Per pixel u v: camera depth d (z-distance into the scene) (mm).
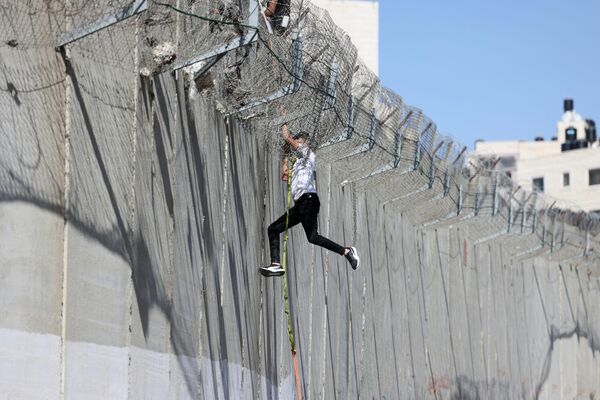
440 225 33625
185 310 18781
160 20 17031
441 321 35031
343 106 21141
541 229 40406
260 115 21094
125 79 16828
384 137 25266
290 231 23984
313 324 25438
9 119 14203
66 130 15250
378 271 29969
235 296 21188
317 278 25734
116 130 16516
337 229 26906
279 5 18859
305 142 19484
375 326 29625
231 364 20844
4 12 14070
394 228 31484
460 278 36844
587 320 52375
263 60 19000
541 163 89062
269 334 22875
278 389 23297
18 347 14312
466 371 36875
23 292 14414
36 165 14664
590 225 46719
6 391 14086
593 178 86562
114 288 16359
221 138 20688
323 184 25828
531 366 44219
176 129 18609
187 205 18984
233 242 21203
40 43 14711
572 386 49812
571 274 50125
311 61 19344
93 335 15812
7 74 14195
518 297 43000
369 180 28141
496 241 40281
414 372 32469
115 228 16422
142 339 17203
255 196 22562
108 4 14812
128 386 16703
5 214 14141
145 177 17391
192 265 19125
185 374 18703
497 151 99875
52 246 14945
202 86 19672
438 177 29172
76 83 15469
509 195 35750
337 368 26938
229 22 16188
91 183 15812
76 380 15375
